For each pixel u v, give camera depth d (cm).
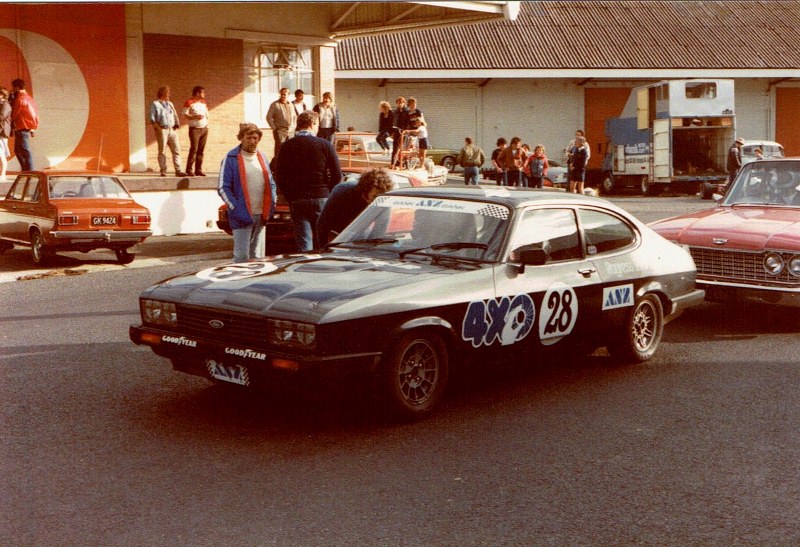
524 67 4094
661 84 3134
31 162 1664
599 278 694
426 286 573
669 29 4459
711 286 914
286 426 571
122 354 769
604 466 506
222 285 582
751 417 603
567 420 593
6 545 394
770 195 1012
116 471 488
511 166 2569
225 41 2112
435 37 4216
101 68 1936
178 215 1786
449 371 597
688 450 535
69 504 441
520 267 628
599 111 4384
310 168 956
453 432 564
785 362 765
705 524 427
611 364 754
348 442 541
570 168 2595
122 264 1378
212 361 571
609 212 730
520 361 644
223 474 485
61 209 1291
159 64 2016
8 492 457
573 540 407
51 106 1883
